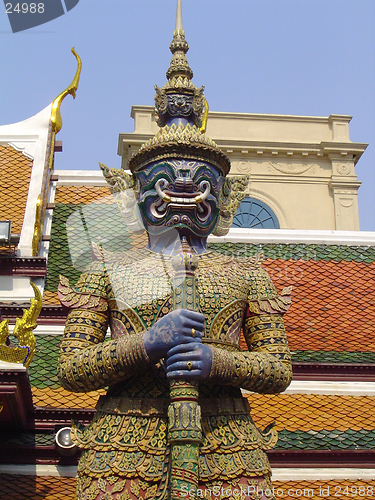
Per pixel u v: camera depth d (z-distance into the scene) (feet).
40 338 31.99
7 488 25.99
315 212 105.70
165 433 18.76
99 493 18.31
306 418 30.45
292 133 109.09
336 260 38.32
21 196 36.29
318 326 34.99
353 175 106.83
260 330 21.06
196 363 17.99
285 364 20.45
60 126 41.16
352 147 107.55
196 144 21.06
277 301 21.50
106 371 18.86
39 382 29.58
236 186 23.77
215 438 18.90
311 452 28.73
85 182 39.60
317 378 32.24
